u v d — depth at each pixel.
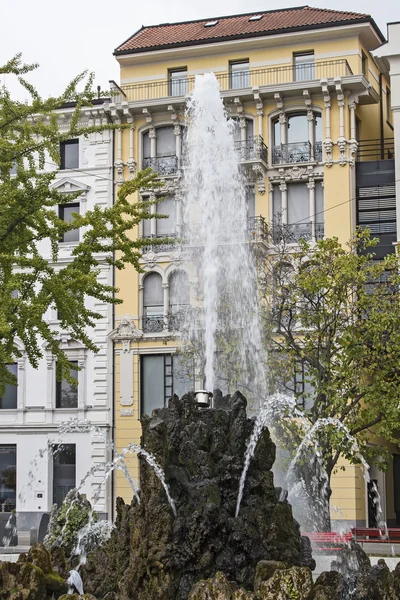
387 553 34.69
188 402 19.02
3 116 29.08
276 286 42.62
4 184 28.31
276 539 17.73
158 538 17.23
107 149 62.97
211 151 42.78
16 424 61.59
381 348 38.59
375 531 35.97
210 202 42.62
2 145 27.73
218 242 42.97
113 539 18.95
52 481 60.69
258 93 59.88
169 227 61.81
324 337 40.50
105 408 60.78
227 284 43.31
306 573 15.36
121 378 60.78
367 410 38.09
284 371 41.91
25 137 29.42
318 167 59.84
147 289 61.47
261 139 59.84
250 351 43.53
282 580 15.29
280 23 62.34
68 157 63.72
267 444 18.77
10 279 27.34
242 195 42.72
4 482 61.50
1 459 61.81
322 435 37.00
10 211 28.33
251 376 43.25
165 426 18.17
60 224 28.91
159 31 65.62
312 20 61.56
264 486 18.41
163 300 60.81
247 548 17.41
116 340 61.00
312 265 42.84
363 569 17.84
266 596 15.20
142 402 60.56
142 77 63.31
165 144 62.75
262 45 61.25
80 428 60.38
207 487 17.78
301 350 40.47
